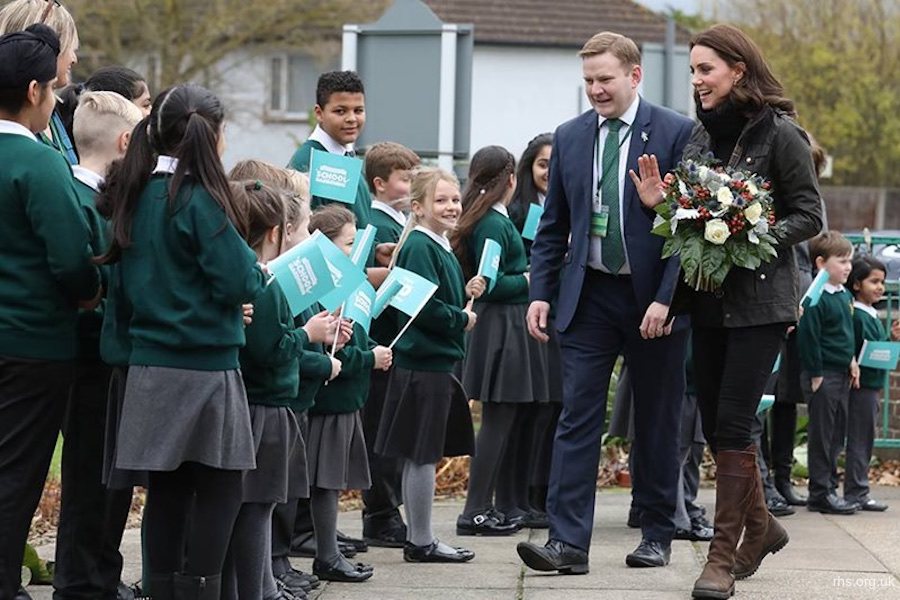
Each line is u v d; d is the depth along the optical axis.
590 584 6.75
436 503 9.77
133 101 6.75
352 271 6.12
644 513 7.26
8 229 5.43
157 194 5.19
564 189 7.16
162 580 5.31
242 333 5.28
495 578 6.91
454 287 7.46
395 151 8.08
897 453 11.64
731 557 6.47
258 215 5.93
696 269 6.22
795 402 9.55
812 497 9.55
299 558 7.52
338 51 32.88
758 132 6.46
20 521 5.49
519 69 34.56
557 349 8.53
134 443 5.11
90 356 5.81
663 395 7.13
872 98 35.59
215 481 5.25
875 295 9.84
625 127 7.01
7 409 5.46
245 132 37.59
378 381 8.00
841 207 33.66
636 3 36.44
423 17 10.85
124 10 30.80
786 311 6.39
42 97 5.50
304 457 6.05
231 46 31.91
